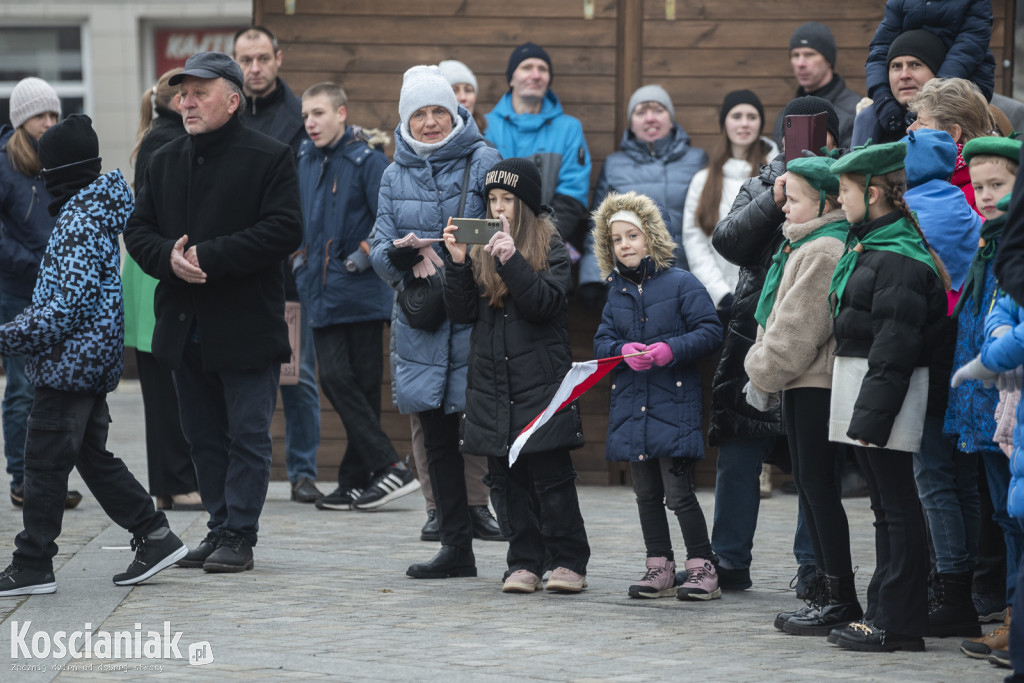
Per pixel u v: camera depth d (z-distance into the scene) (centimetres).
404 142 1684
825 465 1338
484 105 2502
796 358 1318
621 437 1530
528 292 1472
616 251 1559
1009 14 2408
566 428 1491
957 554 1354
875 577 1298
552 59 2489
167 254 1600
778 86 2458
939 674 1168
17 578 1489
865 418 1212
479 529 1923
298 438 2259
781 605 1497
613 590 1570
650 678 1143
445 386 1611
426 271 1609
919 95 1443
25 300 2116
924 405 1242
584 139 2412
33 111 2095
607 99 2486
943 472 1362
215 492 1705
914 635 1262
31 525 1495
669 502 1543
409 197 1672
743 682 1131
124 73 4731
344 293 2112
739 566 1578
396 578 1625
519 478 1543
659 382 1528
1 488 2322
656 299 1536
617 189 2348
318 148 2159
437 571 1633
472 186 1656
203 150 1644
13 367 2103
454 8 2495
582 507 2198
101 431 1544
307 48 2516
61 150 1521
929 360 1245
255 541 1677
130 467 2695
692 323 1526
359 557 1761
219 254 1587
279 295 1672
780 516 2131
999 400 1209
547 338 1515
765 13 2455
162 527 1569
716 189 2264
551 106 2398
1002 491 1280
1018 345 1055
